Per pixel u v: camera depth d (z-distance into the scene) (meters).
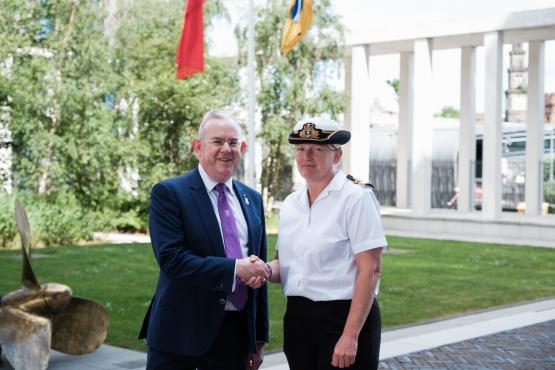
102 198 21.83
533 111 25.53
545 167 30.23
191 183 4.12
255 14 25.03
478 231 23.33
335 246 3.98
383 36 25.55
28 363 5.97
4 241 18.08
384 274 13.66
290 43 18.11
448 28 24.34
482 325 9.27
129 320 9.09
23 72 20.08
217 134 4.09
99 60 21.36
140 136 22.94
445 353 7.77
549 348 8.05
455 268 14.64
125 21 23.33
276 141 25.38
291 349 4.14
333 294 3.98
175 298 4.05
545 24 22.55
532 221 22.45
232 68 24.34
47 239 18.67
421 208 25.30
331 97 25.20
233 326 4.21
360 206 3.94
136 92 22.44
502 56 23.84
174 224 4.00
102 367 7.03
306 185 4.17
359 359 3.99
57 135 20.69
